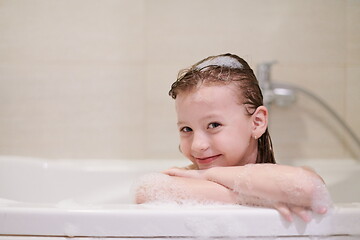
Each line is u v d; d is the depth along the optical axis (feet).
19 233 1.87
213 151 2.35
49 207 1.92
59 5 4.46
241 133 2.39
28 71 4.49
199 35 4.48
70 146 4.55
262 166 2.09
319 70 4.61
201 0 4.47
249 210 1.91
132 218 1.87
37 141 4.53
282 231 1.90
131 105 4.53
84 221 1.87
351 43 4.60
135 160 4.49
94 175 4.06
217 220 1.88
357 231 1.93
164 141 4.55
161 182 2.21
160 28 4.48
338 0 4.58
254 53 4.53
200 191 2.10
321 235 1.92
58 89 4.51
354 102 4.63
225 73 2.43
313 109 4.63
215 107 2.31
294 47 4.57
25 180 3.91
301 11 4.56
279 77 4.59
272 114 4.58
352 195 4.08
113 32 4.48
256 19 4.52
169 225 1.88
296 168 2.03
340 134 4.65
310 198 1.90
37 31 4.46
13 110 4.50
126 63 4.50
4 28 4.44
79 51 4.49
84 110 4.53
